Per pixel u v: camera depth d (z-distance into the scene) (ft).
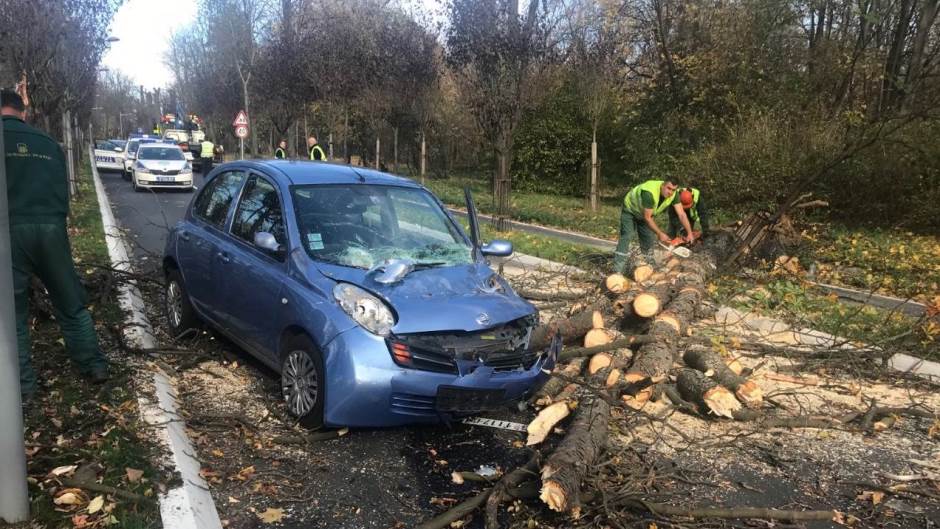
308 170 18.06
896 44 56.29
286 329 15.08
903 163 50.16
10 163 13.37
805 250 40.27
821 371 20.59
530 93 47.52
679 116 69.41
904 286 34.88
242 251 17.19
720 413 16.17
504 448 14.48
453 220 18.89
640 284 24.53
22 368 13.67
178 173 71.00
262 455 13.44
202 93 152.15
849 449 15.34
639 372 16.38
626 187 84.84
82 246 30.99
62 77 42.29
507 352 14.40
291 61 92.89
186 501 10.87
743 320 25.09
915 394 18.88
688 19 67.72
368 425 13.74
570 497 11.30
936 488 13.58
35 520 10.18
